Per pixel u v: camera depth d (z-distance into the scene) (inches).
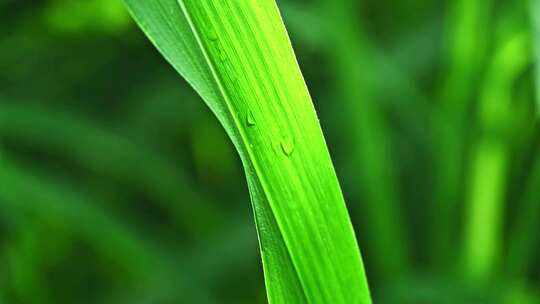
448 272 31.6
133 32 35.7
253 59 13.9
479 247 30.6
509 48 30.9
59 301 34.2
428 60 34.0
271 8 13.8
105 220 29.4
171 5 13.9
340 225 14.3
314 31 29.2
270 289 14.3
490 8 31.3
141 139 35.8
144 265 29.5
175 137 38.0
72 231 34.8
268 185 14.1
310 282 14.4
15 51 35.6
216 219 34.9
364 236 34.9
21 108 31.8
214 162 37.9
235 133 14.0
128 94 37.6
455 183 31.6
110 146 33.2
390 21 37.2
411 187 36.0
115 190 37.0
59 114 32.4
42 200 29.1
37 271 33.7
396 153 35.6
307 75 37.3
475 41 31.1
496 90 31.5
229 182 37.6
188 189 34.6
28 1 33.0
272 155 14.1
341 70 29.4
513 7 31.1
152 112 36.7
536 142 33.0
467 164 31.8
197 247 31.6
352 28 29.2
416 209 35.7
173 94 36.9
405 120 34.9
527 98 32.3
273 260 14.2
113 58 37.4
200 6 13.9
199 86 13.8
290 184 14.1
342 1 29.1
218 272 30.8
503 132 31.6
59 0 33.2
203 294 29.9
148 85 37.6
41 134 32.2
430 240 34.5
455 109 31.6
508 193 33.8
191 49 13.8
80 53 37.1
